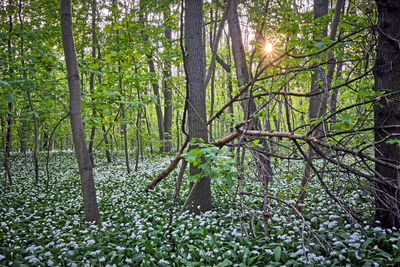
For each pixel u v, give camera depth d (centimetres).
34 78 822
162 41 873
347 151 395
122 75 957
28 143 1248
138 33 838
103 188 1041
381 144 457
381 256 392
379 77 449
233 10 802
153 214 669
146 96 1010
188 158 322
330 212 573
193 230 548
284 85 488
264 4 559
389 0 430
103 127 1595
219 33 703
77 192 991
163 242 511
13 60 816
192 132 652
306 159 440
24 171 1535
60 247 487
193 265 419
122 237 541
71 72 596
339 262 387
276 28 525
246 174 455
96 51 1633
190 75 656
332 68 598
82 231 558
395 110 436
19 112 1148
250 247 465
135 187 990
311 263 388
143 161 1781
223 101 1981
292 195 769
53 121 1383
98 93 849
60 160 1956
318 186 834
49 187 1091
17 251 474
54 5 1091
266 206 394
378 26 435
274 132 462
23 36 802
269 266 401
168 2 852
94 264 434
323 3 1080
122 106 1070
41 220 670
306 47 567
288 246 456
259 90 727
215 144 592
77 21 1308
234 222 584
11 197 940
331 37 607
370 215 539
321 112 589
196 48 660
